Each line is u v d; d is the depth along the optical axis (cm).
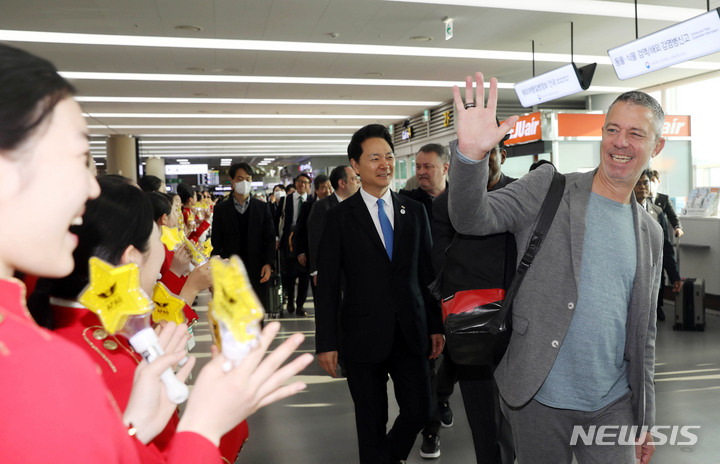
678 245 728
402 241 256
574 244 169
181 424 64
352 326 248
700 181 938
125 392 100
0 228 58
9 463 50
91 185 65
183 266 203
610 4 704
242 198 509
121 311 75
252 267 504
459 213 162
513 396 173
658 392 415
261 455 322
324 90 1208
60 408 52
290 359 512
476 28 780
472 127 152
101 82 1079
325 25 750
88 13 680
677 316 607
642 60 644
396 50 889
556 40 848
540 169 187
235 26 744
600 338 169
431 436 313
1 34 765
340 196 512
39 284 101
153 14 688
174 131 1856
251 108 1441
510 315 179
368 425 243
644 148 169
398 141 1770
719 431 342
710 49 575
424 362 253
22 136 57
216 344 72
